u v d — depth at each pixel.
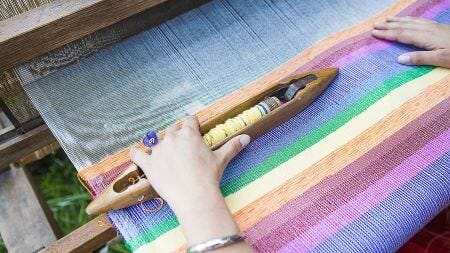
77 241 0.98
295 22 1.10
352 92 0.92
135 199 0.77
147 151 0.83
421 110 0.89
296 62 1.01
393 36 0.99
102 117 0.95
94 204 0.76
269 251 0.74
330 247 0.74
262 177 0.82
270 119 0.85
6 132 1.04
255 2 1.12
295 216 0.77
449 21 1.07
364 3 1.13
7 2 0.87
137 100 0.98
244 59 1.05
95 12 0.87
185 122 0.81
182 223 0.70
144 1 0.91
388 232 0.75
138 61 1.03
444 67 0.94
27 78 0.97
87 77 1.00
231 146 0.79
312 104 0.91
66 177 1.62
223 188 0.80
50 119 0.94
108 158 0.88
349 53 0.98
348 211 0.77
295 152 0.85
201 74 1.02
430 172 0.81
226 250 0.68
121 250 1.43
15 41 0.81
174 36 1.07
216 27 1.09
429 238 0.92
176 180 0.73
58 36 0.86
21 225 1.20
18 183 1.25
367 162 0.83
